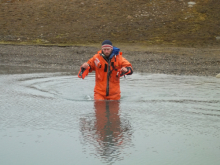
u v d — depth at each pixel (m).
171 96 5.51
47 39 16.53
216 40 16.19
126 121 3.76
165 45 15.23
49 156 2.61
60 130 3.35
